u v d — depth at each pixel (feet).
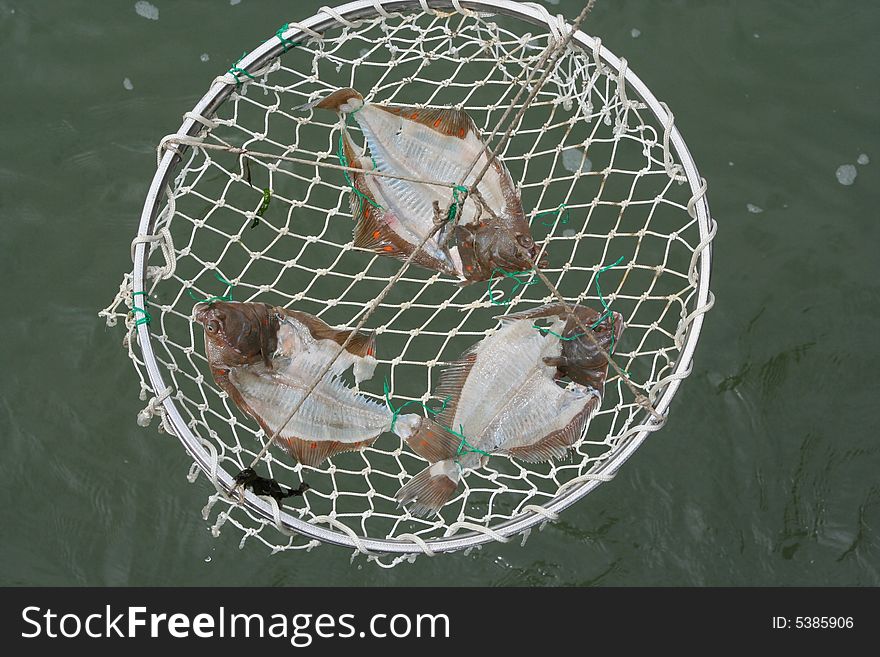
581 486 16.81
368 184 17.99
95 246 24.04
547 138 24.45
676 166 17.81
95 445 23.13
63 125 24.67
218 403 23.35
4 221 23.99
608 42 25.55
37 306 23.66
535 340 17.70
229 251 24.25
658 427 16.83
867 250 24.44
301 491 17.21
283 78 24.64
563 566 23.13
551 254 24.16
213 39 25.31
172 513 22.98
